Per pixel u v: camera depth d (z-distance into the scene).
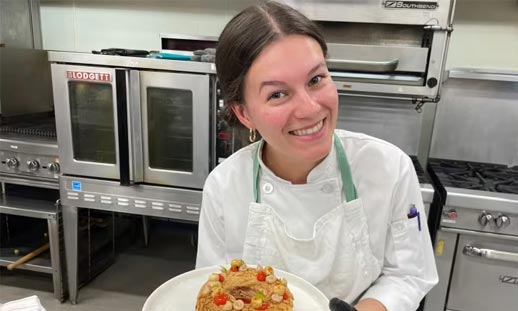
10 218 2.33
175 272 2.41
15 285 2.24
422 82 1.69
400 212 0.83
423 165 2.14
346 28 1.93
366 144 0.84
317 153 0.69
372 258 0.82
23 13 2.38
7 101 2.25
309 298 0.74
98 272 2.36
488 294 1.60
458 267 1.60
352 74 1.71
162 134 1.80
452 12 1.61
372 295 0.78
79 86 1.79
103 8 2.38
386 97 2.00
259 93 0.67
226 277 0.76
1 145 1.98
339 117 2.17
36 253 2.16
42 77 2.45
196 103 1.68
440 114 2.07
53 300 2.11
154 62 1.65
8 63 2.23
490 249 1.53
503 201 1.47
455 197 1.51
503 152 2.06
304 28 0.65
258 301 0.70
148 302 0.71
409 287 0.80
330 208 0.82
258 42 0.65
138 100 1.71
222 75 0.75
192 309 0.72
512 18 1.91
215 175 0.92
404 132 2.12
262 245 0.85
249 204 0.87
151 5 2.32
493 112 2.03
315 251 0.81
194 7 2.27
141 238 2.79
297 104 0.64
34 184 2.01
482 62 1.99
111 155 1.85
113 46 2.42
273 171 0.85
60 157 1.88
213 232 0.93
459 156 2.11
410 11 1.63
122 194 1.87
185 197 1.81
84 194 1.90
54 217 1.95
